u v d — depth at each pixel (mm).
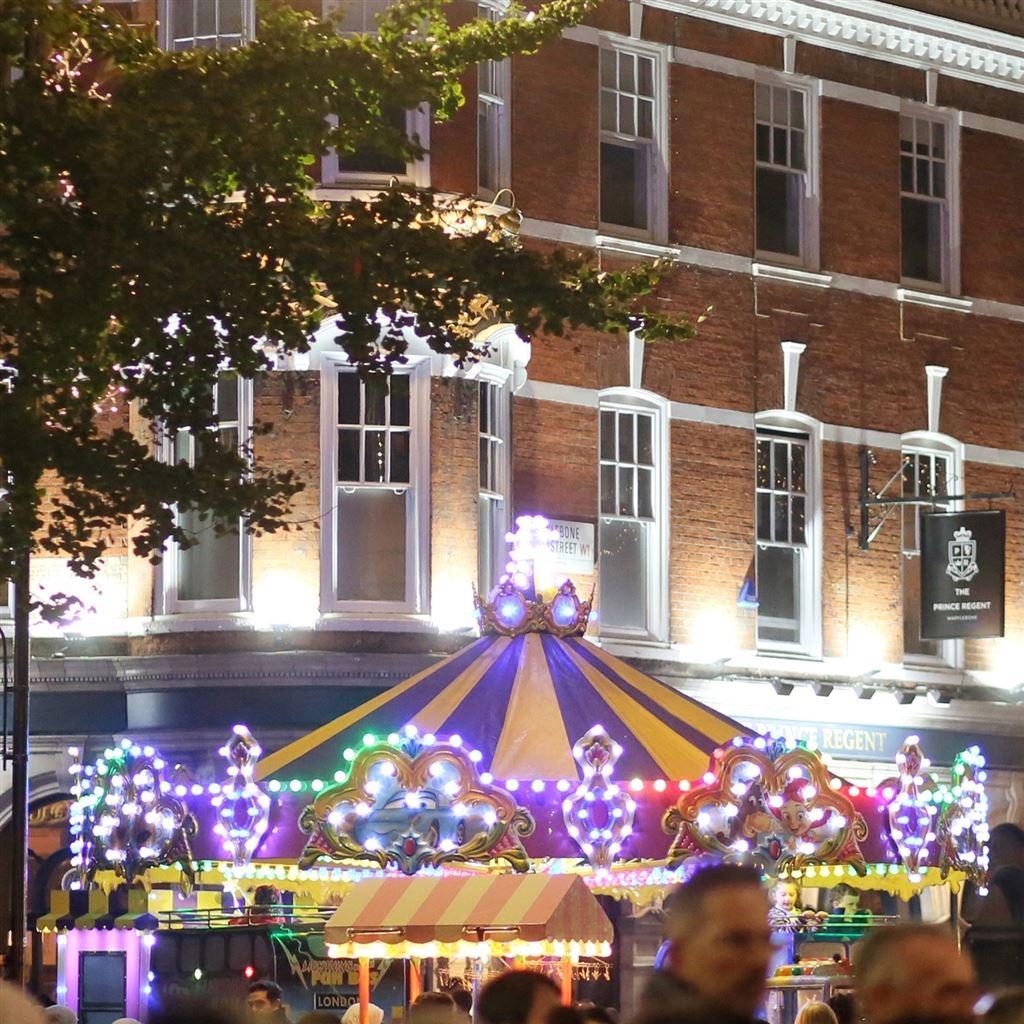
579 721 39250
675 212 57188
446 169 52094
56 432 32219
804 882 42750
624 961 52875
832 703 58406
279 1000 32750
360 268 32031
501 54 34562
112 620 52312
